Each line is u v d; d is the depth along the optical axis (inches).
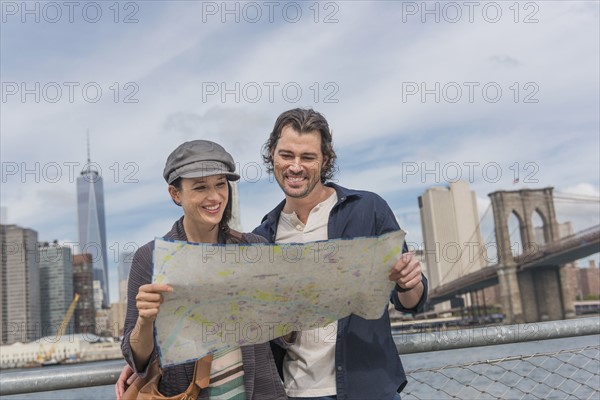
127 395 58.8
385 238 52.5
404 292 63.0
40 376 67.4
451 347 73.7
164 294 52.1
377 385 63.7
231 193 63.7
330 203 69.6
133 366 57.2
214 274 51.9
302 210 70.1
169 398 56.9
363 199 67.9
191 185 58.8
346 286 55.3
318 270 53.2
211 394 58.8
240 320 55.9
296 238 70.1
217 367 59.6
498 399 79.7
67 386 67.9
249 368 60.1
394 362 66.1
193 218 60.1
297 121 65.9
